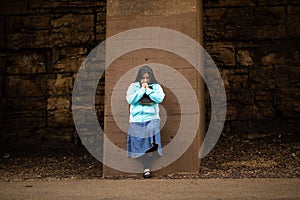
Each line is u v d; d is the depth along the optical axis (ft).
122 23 26.84
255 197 18.33
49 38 40.57
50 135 39.58
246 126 37.78
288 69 38.17
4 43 40.78
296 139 35.78
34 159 34.96
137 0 26.89
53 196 19.69
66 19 40.70
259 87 38.32
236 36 39.01
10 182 23.97
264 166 27.30
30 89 40.32
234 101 38.34
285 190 19.51
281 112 37.78
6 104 40.24
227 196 18.70
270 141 35.76
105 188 21.35
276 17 38.78
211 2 39.47
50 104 39.96
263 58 38.58
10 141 39.68
